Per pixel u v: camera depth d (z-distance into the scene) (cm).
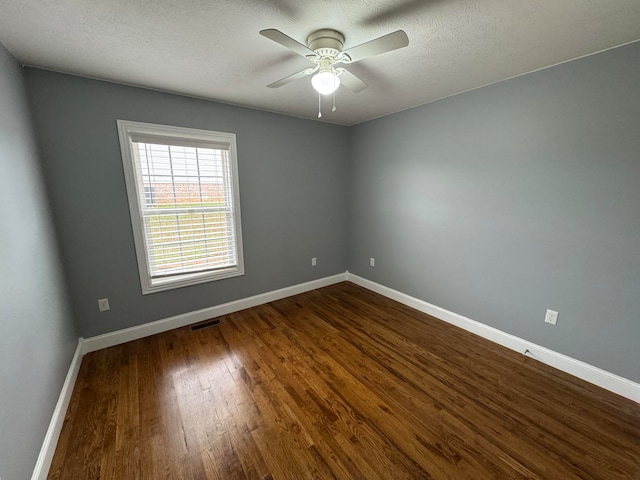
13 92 165
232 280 311
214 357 229
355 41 163
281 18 141
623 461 141
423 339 257
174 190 264
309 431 159
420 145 295
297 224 355
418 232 311
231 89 240
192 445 150
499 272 243
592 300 193
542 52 178
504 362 222
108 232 234
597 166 183
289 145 332
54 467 138
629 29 151
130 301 251
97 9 131
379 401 181
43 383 147
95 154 221
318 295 366
